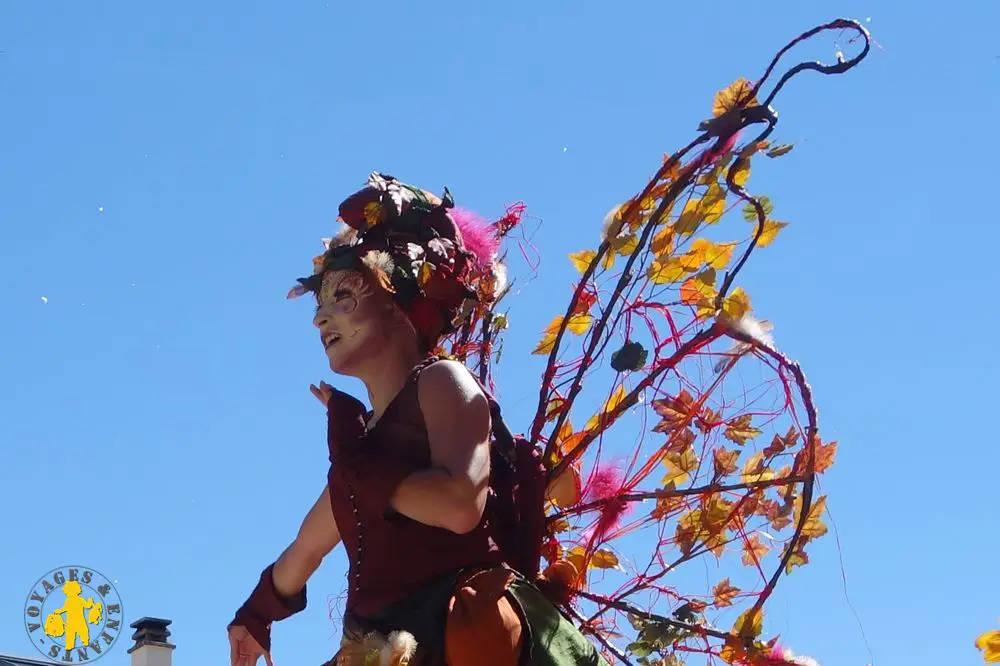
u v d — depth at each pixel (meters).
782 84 3.29
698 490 3.34
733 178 3.30
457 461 2.93
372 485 2.94
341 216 3.42
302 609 3.54
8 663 10.49
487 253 3.63
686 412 3.38
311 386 3.23
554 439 3.38
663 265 3.39
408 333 3.26
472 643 2.86
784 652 3.23
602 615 3.38
